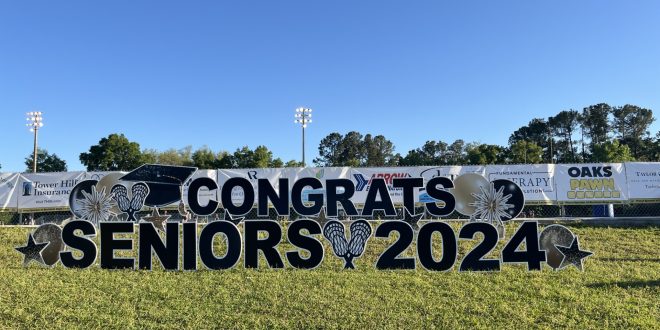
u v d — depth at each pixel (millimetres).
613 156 44344
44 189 15719
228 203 9773
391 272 9445
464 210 10086
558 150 73688
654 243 12133
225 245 11555
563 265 9281
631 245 11945
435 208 9695
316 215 9805
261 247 9578
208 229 9688
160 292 8164
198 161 47281
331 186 9781
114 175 11992
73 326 6762
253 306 7477
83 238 9867
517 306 7523
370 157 87562
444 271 9359
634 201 15414
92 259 9836
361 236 9609
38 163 45812
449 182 9711
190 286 8523
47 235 9938
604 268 9812
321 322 6852
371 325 6754
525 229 9344
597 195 15445
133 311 7316
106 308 7438
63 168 46312
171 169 11422
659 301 7875
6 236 12914
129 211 10633
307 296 7934
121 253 10961
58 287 8469
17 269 9797
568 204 15445
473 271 9406
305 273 9336
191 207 9812
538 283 8688
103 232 9797
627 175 15516
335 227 9625
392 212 9672
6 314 7191
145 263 9648
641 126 70125
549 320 6992
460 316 7105
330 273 9336
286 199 9781
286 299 7793
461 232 9445
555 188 15484
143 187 10719
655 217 14273
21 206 15594
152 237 9664
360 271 9539
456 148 77312
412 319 6977
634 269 9805
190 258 9625
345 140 88500
